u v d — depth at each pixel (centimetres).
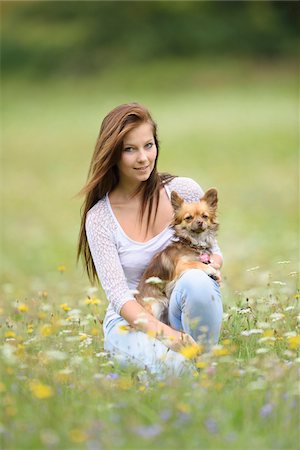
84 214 621
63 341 607
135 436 408
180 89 5694
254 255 1356
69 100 5588
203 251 625
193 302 559
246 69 6231
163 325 561
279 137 3378
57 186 2742
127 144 582
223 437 412
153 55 6838
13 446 415
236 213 1942
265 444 405
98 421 430
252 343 584
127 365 544
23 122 4684
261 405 451
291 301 718
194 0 7438
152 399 475
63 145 3756
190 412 436
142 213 613
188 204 625
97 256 600
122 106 588
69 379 510
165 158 3138
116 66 6625
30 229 1942
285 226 1727
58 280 1188
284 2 7319
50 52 7056
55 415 444
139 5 7500
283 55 6694
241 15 7256
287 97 4772
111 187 611
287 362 524
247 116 4034
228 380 496
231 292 888
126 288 586
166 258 609
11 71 6819
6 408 455
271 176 2569
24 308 695
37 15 7944
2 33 7462
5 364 525
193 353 495
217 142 3394
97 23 7469
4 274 1331
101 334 652
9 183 2848
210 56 6725
